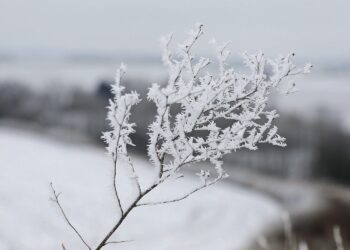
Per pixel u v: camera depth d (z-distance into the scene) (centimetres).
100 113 7469
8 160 3550
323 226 2427
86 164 4056
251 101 161
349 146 6209
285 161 5994
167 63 150
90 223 2116
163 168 166
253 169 5703
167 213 2672
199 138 163
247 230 2541
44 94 9038
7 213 1964
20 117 8375
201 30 152
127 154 164
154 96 151
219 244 2228
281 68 156
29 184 2712
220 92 157
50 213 2119
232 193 3719
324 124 6919
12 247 1617
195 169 4319
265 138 164
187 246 2198
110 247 1579
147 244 2125
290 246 529
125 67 147
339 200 3438
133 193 173
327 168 6034
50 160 3972
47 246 1727
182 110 165
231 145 163
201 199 3219
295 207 3262
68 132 7106
